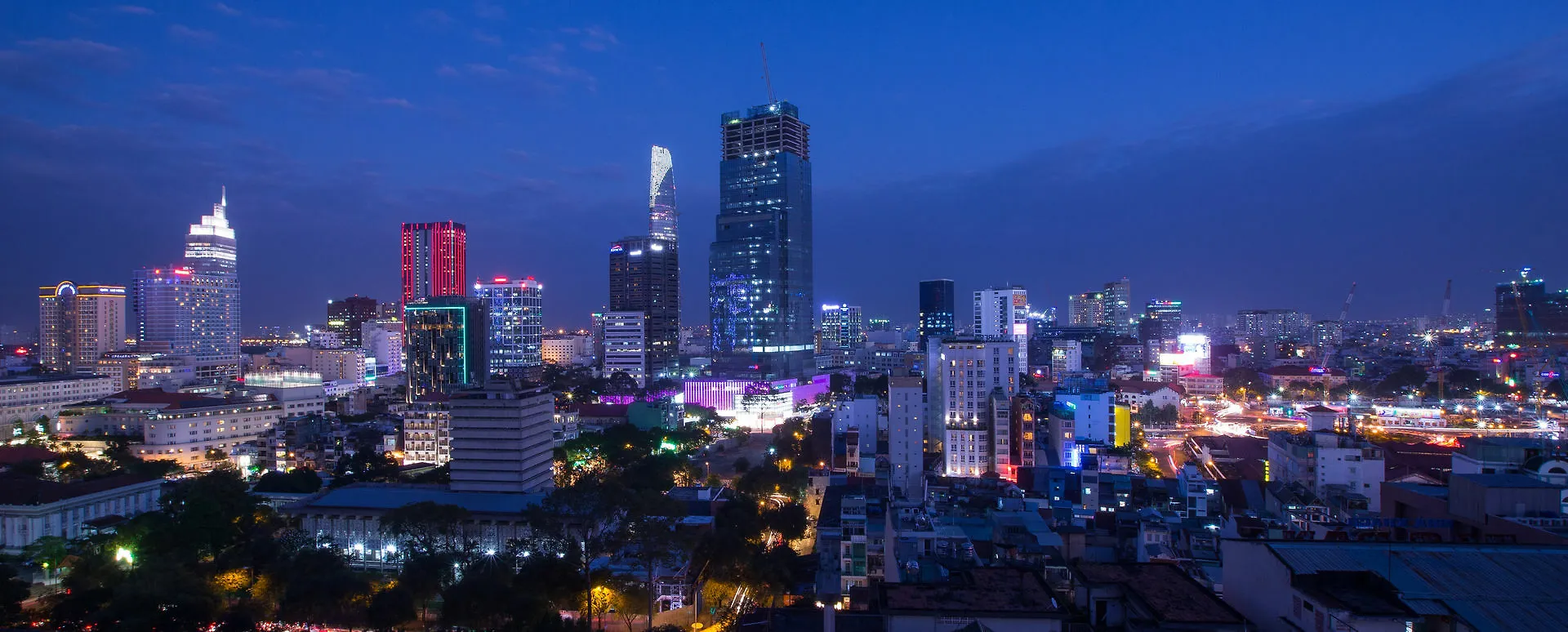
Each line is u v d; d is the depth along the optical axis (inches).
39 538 7096.5
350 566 7037.4
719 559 6131.9
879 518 5994.1
